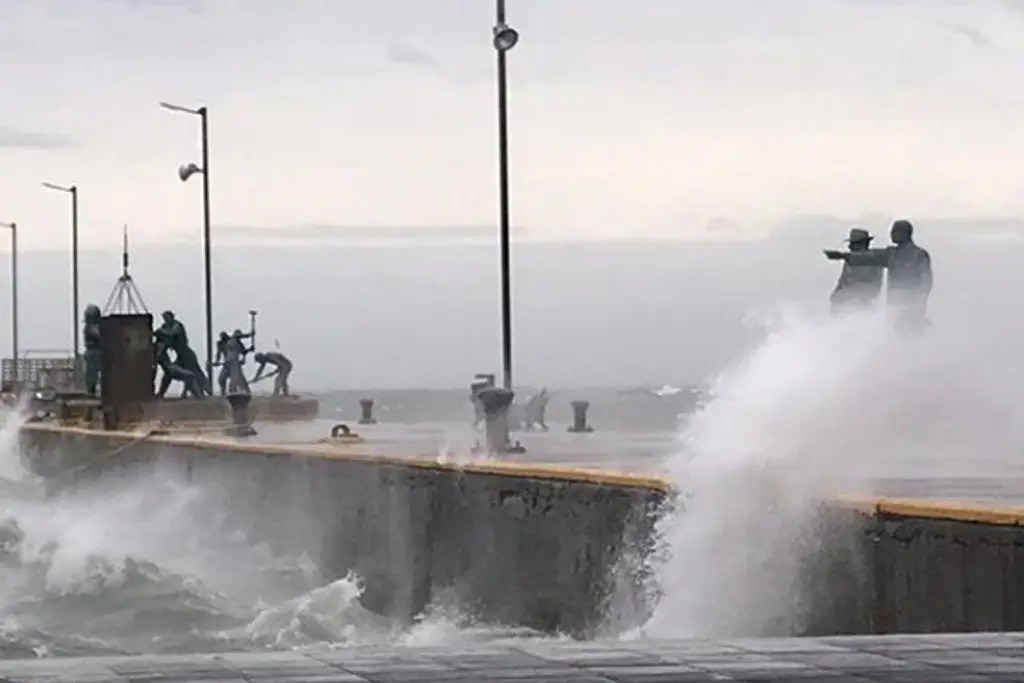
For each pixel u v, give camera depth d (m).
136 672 21.52
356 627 49.38
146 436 87.44
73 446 102.38
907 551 30.77
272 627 47.91
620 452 63.88
